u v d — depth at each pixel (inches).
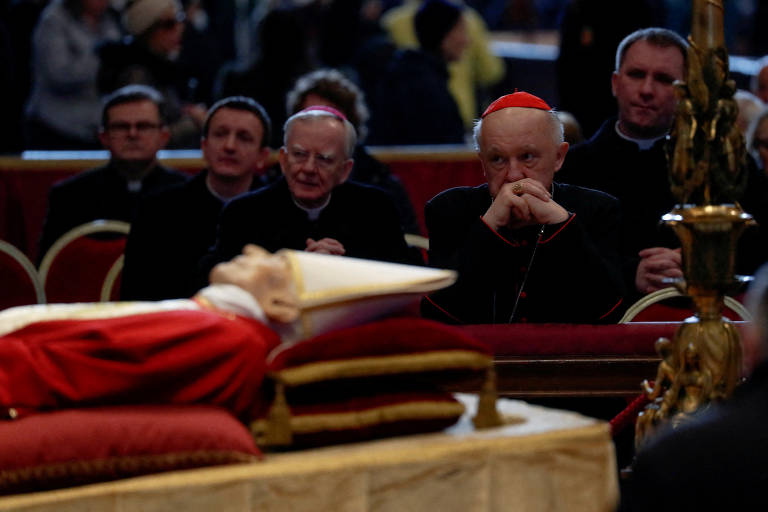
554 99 1378.0
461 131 1056.2
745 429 244.1
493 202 444.5
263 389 322.3
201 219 645.9
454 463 310.5
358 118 728.3
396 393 321.4
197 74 1079.6
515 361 400.5
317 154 530.0
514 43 1648.6
